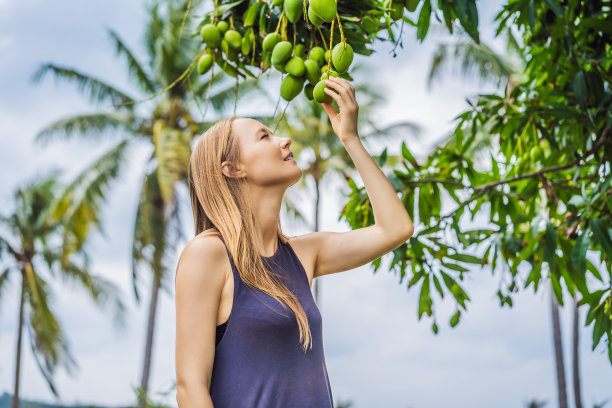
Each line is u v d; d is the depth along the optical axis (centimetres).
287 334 155
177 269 161
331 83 178
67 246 1691
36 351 1958
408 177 358
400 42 206
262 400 151
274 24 205
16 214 2023
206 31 212
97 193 1688
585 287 330
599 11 301
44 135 1719
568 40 304
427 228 341
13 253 1973
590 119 303
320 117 1748
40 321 1970
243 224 165
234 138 172
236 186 170
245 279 158
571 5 301
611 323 273
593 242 321
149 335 1792
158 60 1705
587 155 326
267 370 153
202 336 154
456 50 1537
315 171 1756
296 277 168
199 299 156
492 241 347
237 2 215
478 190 350
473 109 354
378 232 179
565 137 351
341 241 182
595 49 317
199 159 174
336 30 195
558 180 362
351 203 349
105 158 1719
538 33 315
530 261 349
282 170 171
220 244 161
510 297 346
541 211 373
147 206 1594
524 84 352
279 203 173
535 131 347
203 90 1695
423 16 259
